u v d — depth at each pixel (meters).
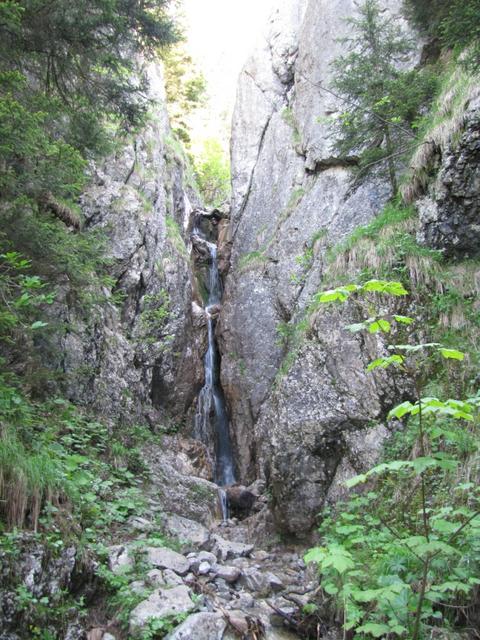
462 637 3.77
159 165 14.71
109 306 10.47
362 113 8.98
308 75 13.67
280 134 14.41
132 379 10.25
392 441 6.79
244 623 4.93
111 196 11.65
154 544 6.14
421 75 9.12
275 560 7.39
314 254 11.21
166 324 12.30
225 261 15.84
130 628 4.40
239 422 12.01
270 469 8.32
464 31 6.50
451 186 7.32
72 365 8.32
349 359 7.67
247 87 16.25
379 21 10.53
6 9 5.67
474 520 3.02
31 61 7.79
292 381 8.20
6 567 3.77
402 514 5.55
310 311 9.15
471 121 7.03
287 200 13.13
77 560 4.46
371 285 2.79
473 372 6.36
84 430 7.57
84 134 7.95
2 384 5.66
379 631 2.90
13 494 4.25
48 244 6.28
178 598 4.84
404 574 4.29
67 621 4.05
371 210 10.44
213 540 7.42
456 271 7.46
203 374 13.66
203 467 11.48
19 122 5.36
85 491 6.07
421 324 7.25
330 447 7.58
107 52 7.63
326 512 7.11
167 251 13.30
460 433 5.50
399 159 9.45
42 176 6.25
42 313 6.60
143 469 8.63
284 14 15.97
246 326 12.41
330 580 4.50
